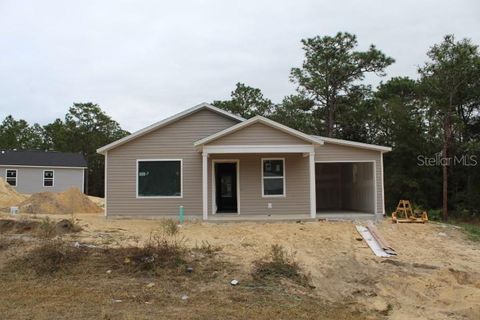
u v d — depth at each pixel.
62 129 60.72
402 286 12.09
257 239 14.99
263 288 10.88
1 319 8.00
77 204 25.28
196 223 17.86
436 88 31.38
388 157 36.25
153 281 10.95
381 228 17.55
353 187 23.30
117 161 19.77
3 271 11.48
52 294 9.74
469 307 10.73
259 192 19.58
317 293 11.26
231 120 20.09
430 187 34.88
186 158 19.83
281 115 43.62
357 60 38.91
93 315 8.35
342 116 40.00
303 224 17.58
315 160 19.91
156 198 19.66
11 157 37.78
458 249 15.57
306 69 40.75
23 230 15.02
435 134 33.53
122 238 14.34
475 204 32.84
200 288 10.65
